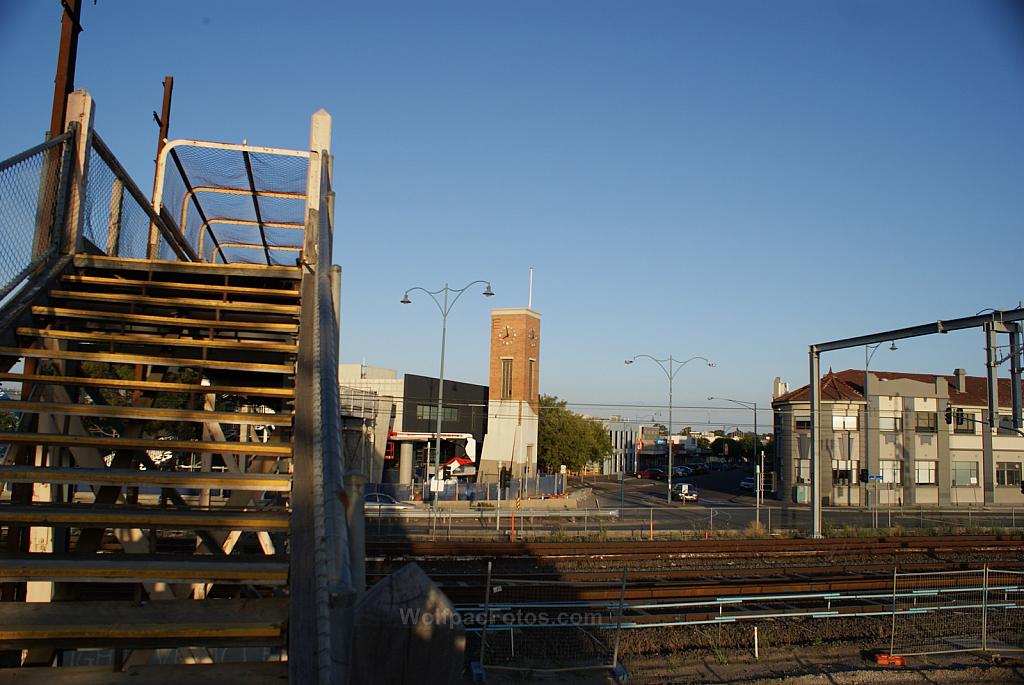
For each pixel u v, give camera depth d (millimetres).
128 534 5871
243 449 5184
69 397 6457
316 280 5820
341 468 3375
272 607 4184
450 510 34844
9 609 3982
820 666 11422
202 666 3887
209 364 6012
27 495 6062
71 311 6266
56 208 7305
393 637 3396
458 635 3465
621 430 104938
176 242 10141
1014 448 55062
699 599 13969
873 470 52531
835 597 14289
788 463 53844
